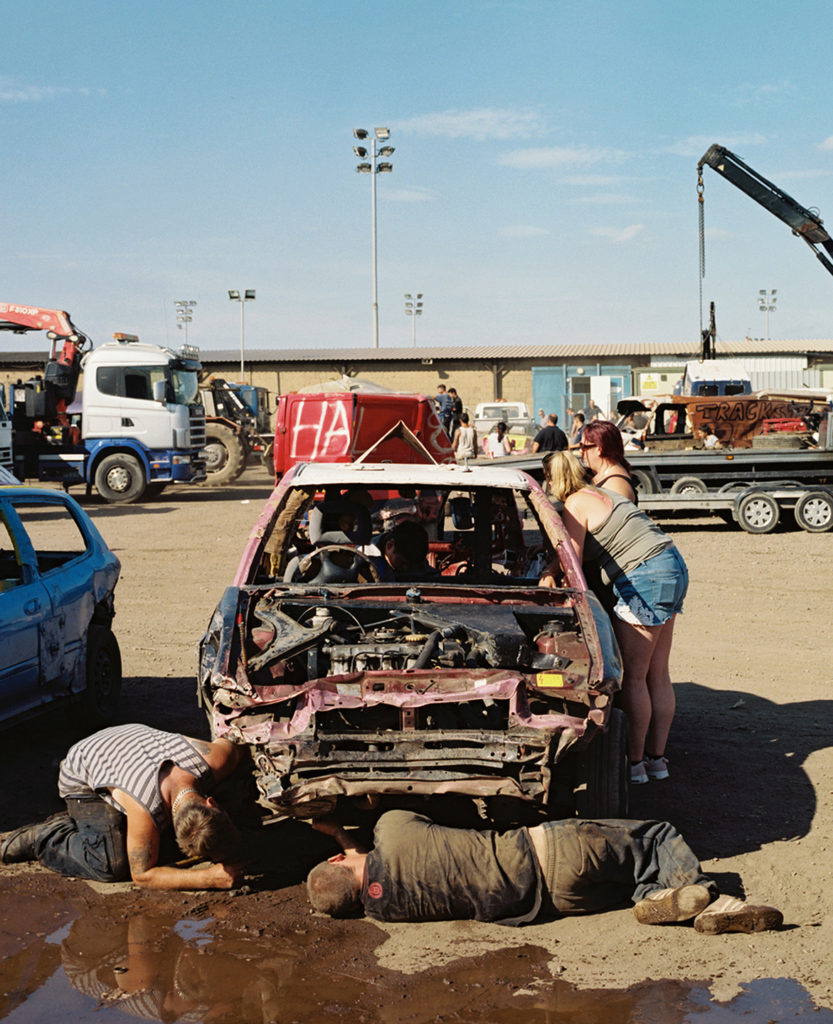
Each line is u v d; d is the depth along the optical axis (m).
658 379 45.09
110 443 23.88
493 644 4.43
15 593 5.75
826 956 3.77
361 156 38.12
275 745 4.07
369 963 3.72
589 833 4.09
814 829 5.00
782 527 18.30
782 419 20.50
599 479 5.95
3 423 22.62
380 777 4.05
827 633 9.76
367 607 4.82
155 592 11.99
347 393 15.84
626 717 4.63
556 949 3.84
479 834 4.13
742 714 7.06
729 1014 3.36
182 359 24.66
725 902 3.98
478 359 48.00
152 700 7.36
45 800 5.36
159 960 3.73
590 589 5.42
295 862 4.64
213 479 29.09
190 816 3.97
